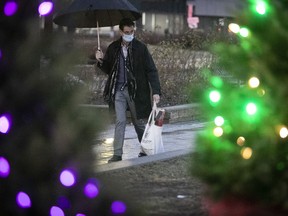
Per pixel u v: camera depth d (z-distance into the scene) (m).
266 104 12.29
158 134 22.95
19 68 11.76
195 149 13.12
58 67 11.87
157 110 23.09
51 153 11.90
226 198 12.57
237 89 12.98
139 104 23.05
